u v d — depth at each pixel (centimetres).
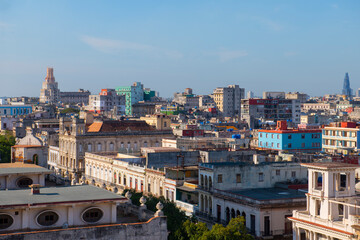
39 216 4700
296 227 7106
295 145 17212
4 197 4903
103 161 13475
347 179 6844
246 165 9200
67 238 4359
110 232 4516
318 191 6900
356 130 16312
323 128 17512
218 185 9038
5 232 4544
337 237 6347
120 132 16738
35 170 6159
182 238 6950
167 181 10350
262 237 7800
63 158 17350
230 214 8544
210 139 16538
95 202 4825
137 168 11606
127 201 5084
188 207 9688
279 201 8000
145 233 4634
